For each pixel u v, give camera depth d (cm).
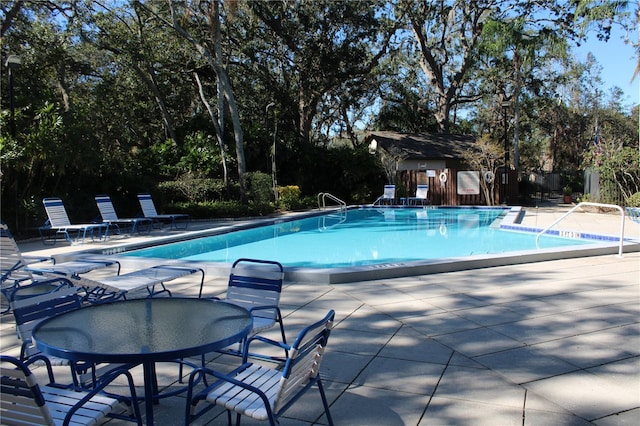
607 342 409
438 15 2833
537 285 622
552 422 279
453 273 708
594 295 567
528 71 3084
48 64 1906
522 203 2381
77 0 1944
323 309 521
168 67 2436
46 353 239
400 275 685
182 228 1436
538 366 361
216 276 703
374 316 493
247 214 1802
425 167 2784
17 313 315
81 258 820
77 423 225
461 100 3581
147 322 281
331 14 2488
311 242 1230
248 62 2738
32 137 1156
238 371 279
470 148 2556
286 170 2481
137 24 2202
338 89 2934
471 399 310
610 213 1741
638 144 2055
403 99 3503
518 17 2580
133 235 1257
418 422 282
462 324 463
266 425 281
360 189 2427
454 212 1967
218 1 1938
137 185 1578
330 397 315
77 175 1391
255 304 401
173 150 2066
